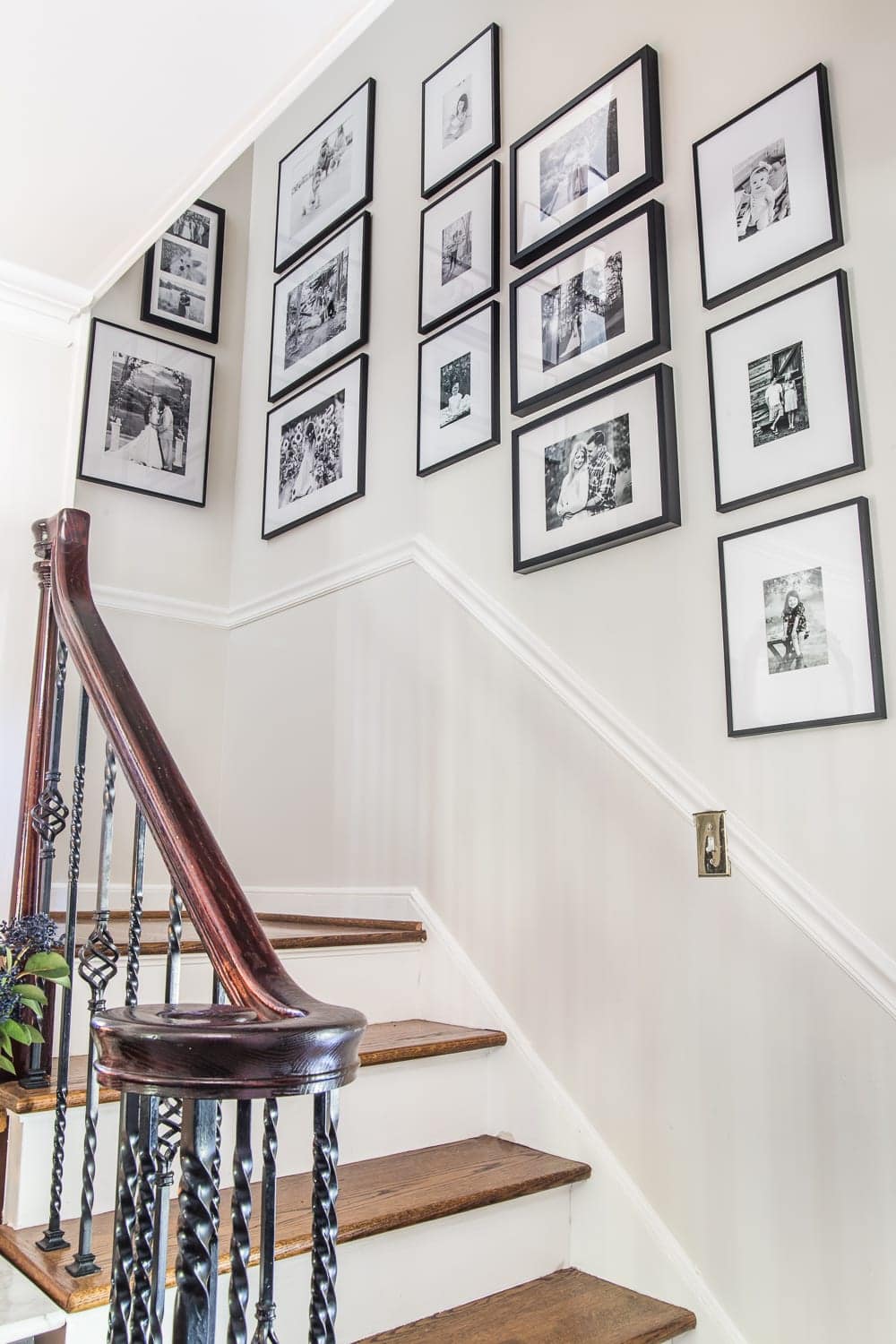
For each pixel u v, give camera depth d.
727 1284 1.76
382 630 2.85
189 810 1.36
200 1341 0.85
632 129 2.33
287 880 3.04
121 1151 1.04
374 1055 2.00
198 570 3.52
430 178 2.96
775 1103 1.75
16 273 2.36
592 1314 1.75
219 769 3.43
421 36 3.13
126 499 3.40
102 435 3.37
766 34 2.11
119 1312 1.00
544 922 2.21
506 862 2.32
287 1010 1.00
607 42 2.48
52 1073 1.71
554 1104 2.08
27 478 2.38
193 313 3.67
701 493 2.06
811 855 1.76
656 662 2.08
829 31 1.99
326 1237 0.94
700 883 1.92
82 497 3.30
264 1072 0.87
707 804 1.93
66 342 2.48
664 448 2.11
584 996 2.09
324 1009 0.99
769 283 2.01
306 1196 1.73
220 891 1.21
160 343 3.57
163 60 1.80
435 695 2.62
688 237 2.19
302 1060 0.89
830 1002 1.70
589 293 2.35
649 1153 1.92
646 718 2.08
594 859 2.13
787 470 1.90
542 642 2.34
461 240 2.79
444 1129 2.13
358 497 3.02
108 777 1.54
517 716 2.37
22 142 1.99
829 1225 1.65
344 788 2.88
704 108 2.21
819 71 1.97
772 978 1.78
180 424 3.56
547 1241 1.94
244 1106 0.90
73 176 2.08
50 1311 1.31
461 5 2.99
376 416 3.02
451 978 2.38
